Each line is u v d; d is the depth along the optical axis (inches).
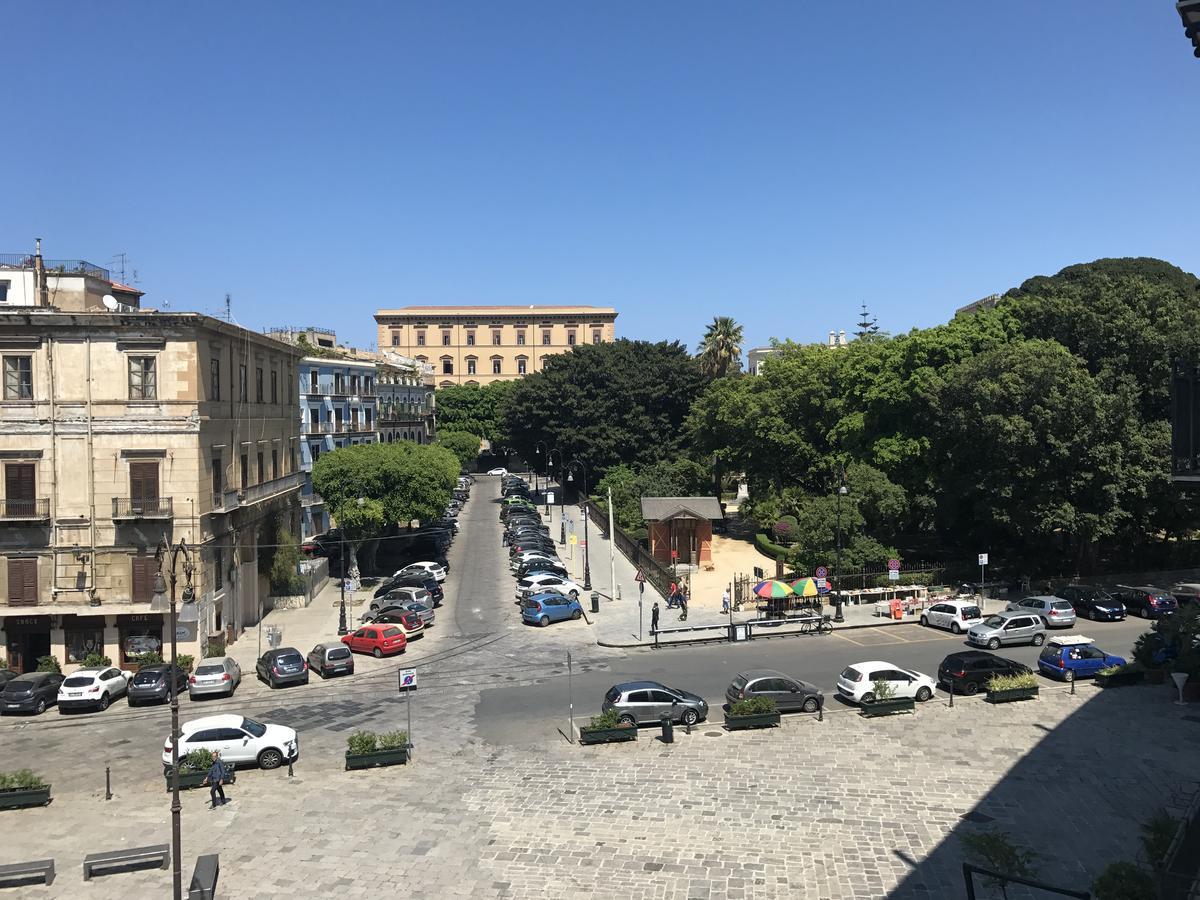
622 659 1510.8
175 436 1497.3
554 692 1311.5
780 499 2613.2
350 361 3046.3
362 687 1369.3
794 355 2839.6
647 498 2380.7
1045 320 2158.0
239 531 1737.2
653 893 727.1
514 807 900.6
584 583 2176.4
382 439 3341.5
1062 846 797.2
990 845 659.4
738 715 1135.0
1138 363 1937.7
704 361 4005.9
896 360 2274.9
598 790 941.8
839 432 2439.7
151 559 1493.6
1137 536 2044.8
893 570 1867.6
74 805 930.1
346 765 1018.1
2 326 1471.5
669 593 1958.7
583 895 724.7
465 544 2859.3
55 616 1489.9
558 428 3735.2
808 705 1205.7
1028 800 899.4
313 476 2144.4
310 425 2731.3
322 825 861.8
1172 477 613.9
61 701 1280.8
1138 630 1657.2
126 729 1205.1
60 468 1486.2
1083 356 2032.5
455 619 1845.5
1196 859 673.6
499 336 6540.4
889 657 1487.5
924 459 2191.2
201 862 738.2
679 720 1152.2
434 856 794.2
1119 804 885.2
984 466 1937.7
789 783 954.7
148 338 1491.1
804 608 1843.0
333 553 2500.0
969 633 1572.3
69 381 1485.0
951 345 2160.4
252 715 1240.8
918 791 927.7
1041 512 1790.1
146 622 1502.2
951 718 1165.7
